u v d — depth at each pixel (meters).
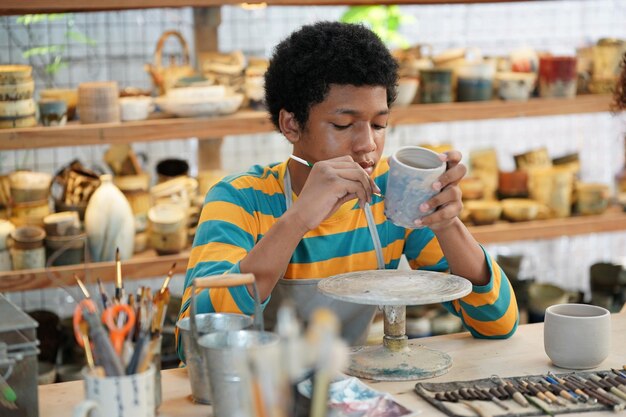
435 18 4.01
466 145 4.15
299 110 1.78
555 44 4.09
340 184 1.60
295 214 1.61
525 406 1.35
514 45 4.07
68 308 3.52
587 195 3.29
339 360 1.02
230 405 1.26
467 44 4.03
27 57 3.35
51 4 2.48
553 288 3.08
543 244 4.14
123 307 1.28
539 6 4.09
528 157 3.32
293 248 1.62
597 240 4.22
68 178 2.87
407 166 1.50
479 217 3.18
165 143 3.73
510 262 3.25
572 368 1.55
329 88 1.72
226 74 3.00
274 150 3.87
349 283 1.57
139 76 3.61
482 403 1.36
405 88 2.98
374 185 1.62
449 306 1.84
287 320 1.02
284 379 1.03
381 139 1.80
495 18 4.06
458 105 3.06
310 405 1.25
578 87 3.27
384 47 1.77
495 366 1.58
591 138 4.20
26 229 2.73
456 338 1.78
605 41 3.24
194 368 1.42
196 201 2.98
